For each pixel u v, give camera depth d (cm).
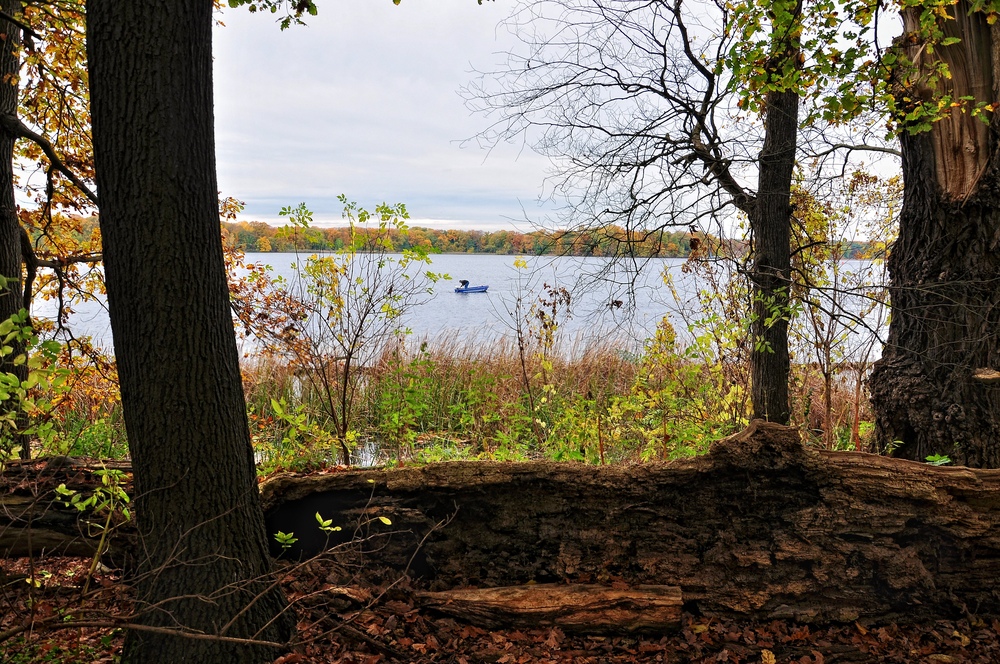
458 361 966
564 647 384
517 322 767
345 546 418
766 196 587
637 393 649
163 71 303
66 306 704
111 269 315
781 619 410
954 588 418
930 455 506
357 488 425
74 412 766
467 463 424
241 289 689
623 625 391
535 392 837
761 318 602
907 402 534
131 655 325
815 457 418
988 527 413
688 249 619
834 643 395
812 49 477
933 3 458
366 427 812
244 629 333
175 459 321
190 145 314
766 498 418
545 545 422
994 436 502
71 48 672
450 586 420
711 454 419
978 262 507
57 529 401
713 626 404
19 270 588
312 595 361
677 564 416
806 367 725
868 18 486
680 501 421
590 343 962
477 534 423
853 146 563
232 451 338
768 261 593
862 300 625
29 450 527
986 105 457
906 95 515
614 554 420
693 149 561
